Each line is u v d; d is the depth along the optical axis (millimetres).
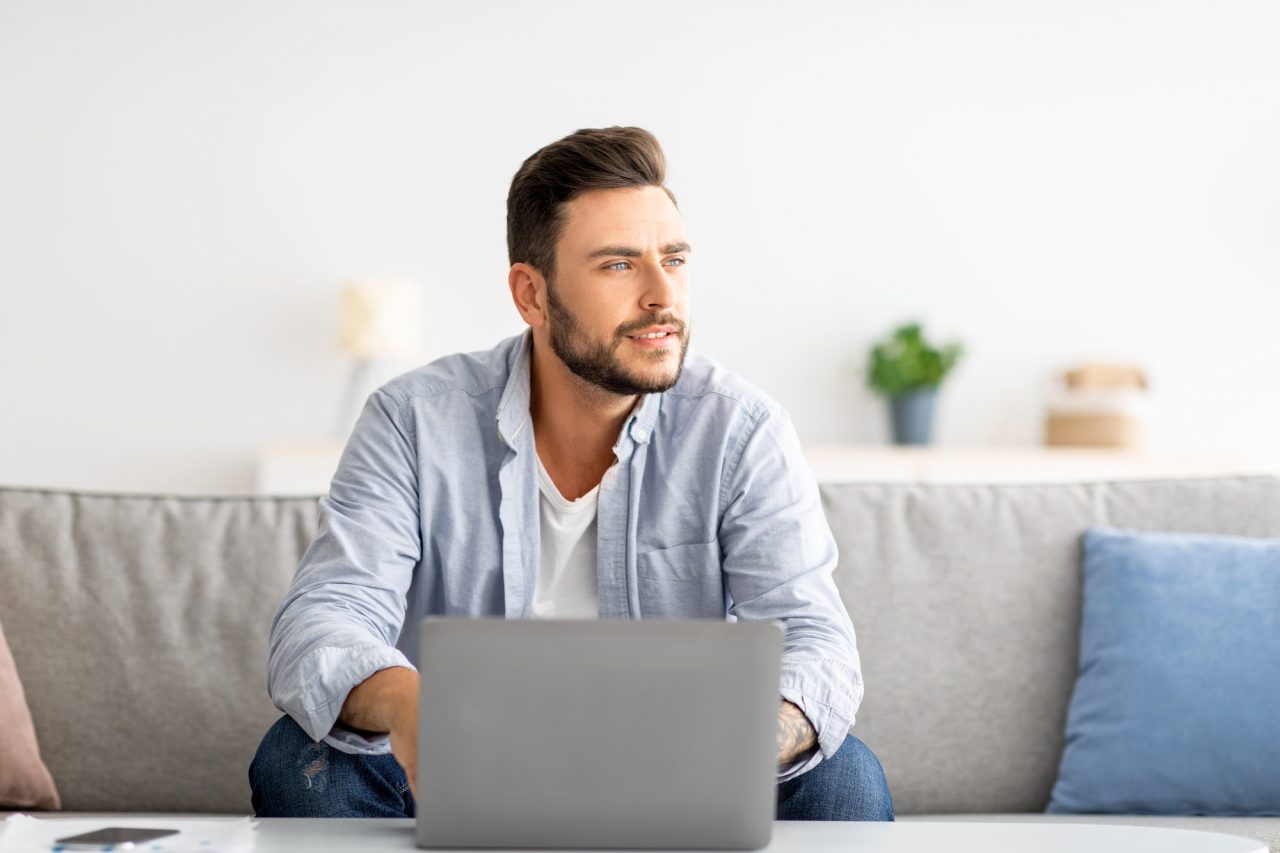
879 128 4840
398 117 4625
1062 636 2096
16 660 1938
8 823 1099
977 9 4875
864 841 1106
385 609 1557
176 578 2010
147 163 4500
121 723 1938
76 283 4465
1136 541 2074
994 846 1094
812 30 4812
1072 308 4922
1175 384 4953
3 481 4418
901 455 4266
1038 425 4906
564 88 4699
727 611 1731
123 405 4480
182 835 1064
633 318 1544
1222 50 4957
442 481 1675
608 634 1021
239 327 4547
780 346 4801
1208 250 4965
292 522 2074
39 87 4449
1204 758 1920
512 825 1021
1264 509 2178
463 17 4656
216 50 4539
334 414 4586
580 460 1696
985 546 2125
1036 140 4906
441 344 4648
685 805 1025
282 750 1397
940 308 4863
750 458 1666
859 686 1444
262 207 4562
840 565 2088
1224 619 1979
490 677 1019
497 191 4676
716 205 4777
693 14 4762
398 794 1438
